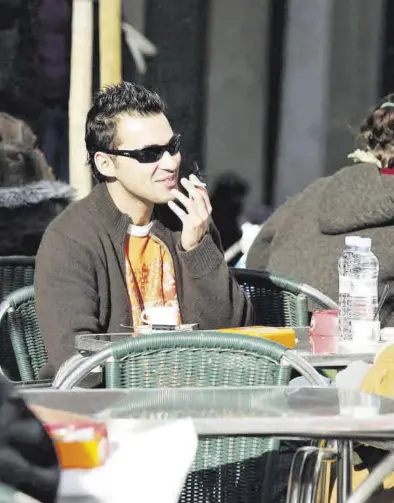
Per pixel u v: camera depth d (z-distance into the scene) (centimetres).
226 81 2312
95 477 754
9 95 2128
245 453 1027
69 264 1291
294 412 865
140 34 2219
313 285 1603
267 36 2328
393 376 1032
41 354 1441
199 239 1344
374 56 2377
